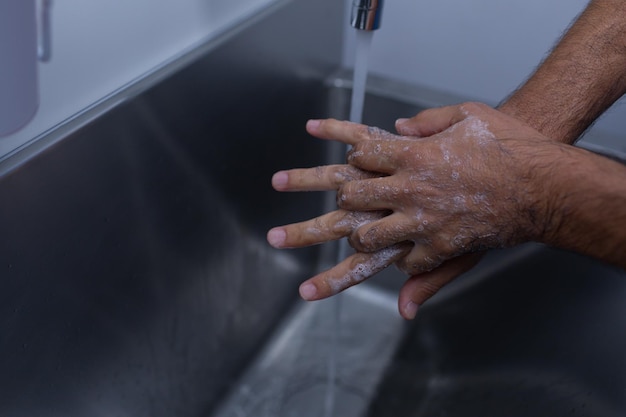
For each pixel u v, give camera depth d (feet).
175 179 1.97
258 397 2.43
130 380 2.02
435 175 1.50
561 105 1.73
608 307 1.97
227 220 2.25
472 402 2.23
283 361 2.55
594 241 1.46
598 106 1.76
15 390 1.67
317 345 2.60
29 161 1.54
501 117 1.55
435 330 2.48
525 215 1.48
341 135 1.77
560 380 2.02
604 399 1.89
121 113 1.74
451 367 2.39
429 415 2.32
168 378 2.18
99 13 1.68
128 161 1.80
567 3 2.27
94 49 1.69
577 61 1.75
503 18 2.38
